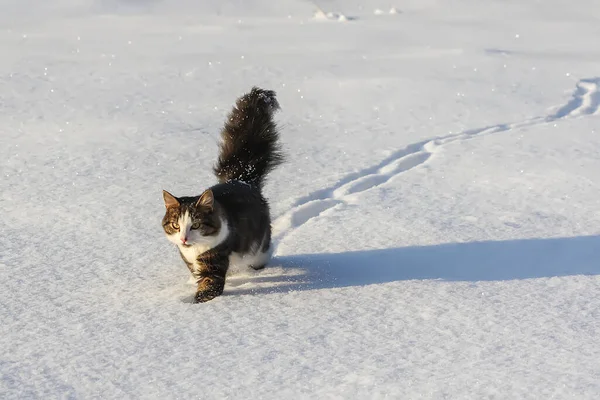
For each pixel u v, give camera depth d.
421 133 12.62
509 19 25.70
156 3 28.12
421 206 9.16
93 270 7.36
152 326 6.09
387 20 25.39
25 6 27.55
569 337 5.73
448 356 5.47
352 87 15.35
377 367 5.32
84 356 5.58
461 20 25.36
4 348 5.72
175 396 5.00
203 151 11.46
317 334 5.87
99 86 15.52
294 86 15.56
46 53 18.86
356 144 11.97
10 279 7.09
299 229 8.49
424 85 15.46
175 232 6.65
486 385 5.04
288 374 5.25
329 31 22.86
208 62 17.78
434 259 7.57
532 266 7.36
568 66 17.38
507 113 13.80
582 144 11.71
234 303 6.56
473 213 8.92
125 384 5.17
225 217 6.75
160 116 13.43
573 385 5.00
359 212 8.96
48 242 8.08
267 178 9.43
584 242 7.95
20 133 12.28
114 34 22.28
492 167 10.69
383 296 6.62
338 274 7.24
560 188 9.76
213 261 6.71
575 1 29.17
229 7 27.83
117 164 10.80
